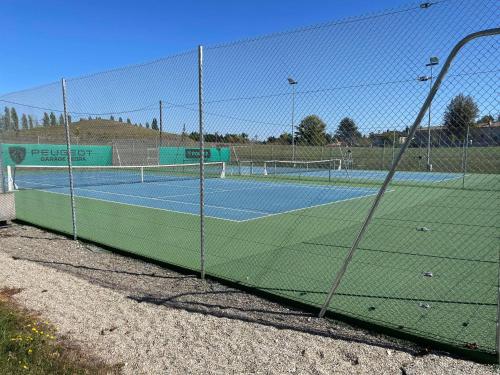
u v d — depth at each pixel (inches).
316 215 474.0
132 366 151.5
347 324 187.5
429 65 162.9
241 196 655.8
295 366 151.7
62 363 146.3
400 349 163.6
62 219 448.8
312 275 252.1
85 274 260.1
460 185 771.4
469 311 194.9
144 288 234.7
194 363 154.1
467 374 143.8
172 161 900.6
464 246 319.6
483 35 138.9
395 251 305.6
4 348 152.8
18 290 227.6
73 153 912.9
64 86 334.3
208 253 305.7
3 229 395.9
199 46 234.5
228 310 203.8
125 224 422.0
